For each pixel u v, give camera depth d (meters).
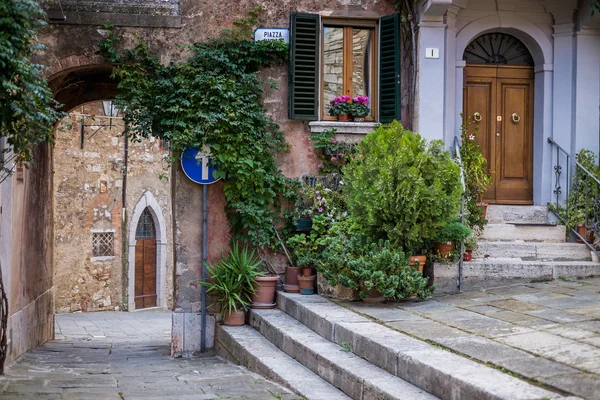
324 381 6.62
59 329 17.00
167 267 24.02
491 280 9.06
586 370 4.92
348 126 10.53
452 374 5.02
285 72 10.57
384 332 6.73
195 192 10.43
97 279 21.78
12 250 9.41
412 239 8.56
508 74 11.08
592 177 9.83
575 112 10.62
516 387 4.64
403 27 10.56
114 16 10.21
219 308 10.31
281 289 10.37
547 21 10.83
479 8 10.73
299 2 10.53
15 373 8.27
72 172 20.89
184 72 10.18
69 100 12.82
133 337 15.38
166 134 9.99
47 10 10.03
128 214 22.50
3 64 6.15
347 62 10.79
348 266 8.52
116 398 6.38
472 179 9.99
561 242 10.12
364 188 8.80
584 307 7.33
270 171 10.30
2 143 8.41
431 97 10.29
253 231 10.23
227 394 6.39
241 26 10.44
